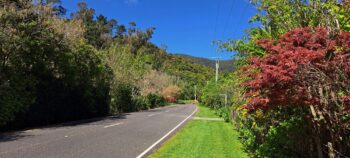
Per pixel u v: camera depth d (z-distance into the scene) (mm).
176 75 134250
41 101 22234
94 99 32062
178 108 62312
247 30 12891
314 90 6621
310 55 6082
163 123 25531
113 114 37281
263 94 7027
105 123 23781
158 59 127062
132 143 13781
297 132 8273
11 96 18547
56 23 22625
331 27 7609
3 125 18141
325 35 6906
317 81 6285
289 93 6535
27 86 20688
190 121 28984
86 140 14000
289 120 9070
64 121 25844
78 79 27547
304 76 6258
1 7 18969
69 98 26531
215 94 49031
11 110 18109
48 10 21391
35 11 20766
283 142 8766
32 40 20391
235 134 18469
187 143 14148
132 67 48000
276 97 6609
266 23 11102
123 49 50906
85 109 29656
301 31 7172
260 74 6789
